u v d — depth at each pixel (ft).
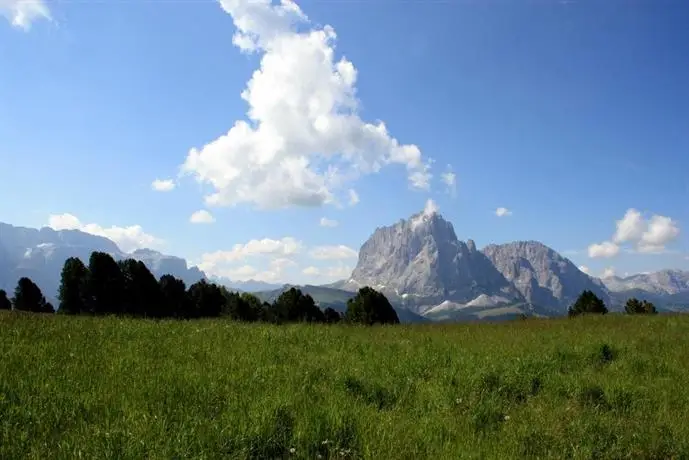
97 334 44.34
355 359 37.60
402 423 22.80
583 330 62.90
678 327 65.77
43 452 17.30
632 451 21.34
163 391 24.79
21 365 29.25
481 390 29.27
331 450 19.40
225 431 19.63
